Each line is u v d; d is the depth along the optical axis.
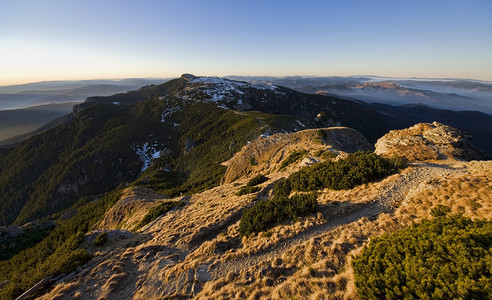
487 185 16.41
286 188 28.73
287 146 64.69
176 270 14.99
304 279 11.23
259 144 70.94
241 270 13.66
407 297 7.92
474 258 8.48
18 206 178.25
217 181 81.19
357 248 12.90
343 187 23.61
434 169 22.55
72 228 72.38
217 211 25.98
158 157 188.75
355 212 17.86
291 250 14.25
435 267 8.60
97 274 15.63
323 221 16.98
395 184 20.91
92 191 169.88
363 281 9.22
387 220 15.41
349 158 27.86
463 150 27.47
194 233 20.83
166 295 12.98
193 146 174.88
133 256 17.98
